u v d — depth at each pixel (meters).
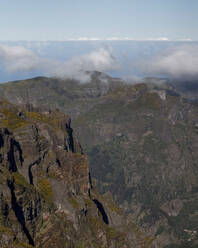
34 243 140.50
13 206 136.62
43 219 150.12
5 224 127.62
